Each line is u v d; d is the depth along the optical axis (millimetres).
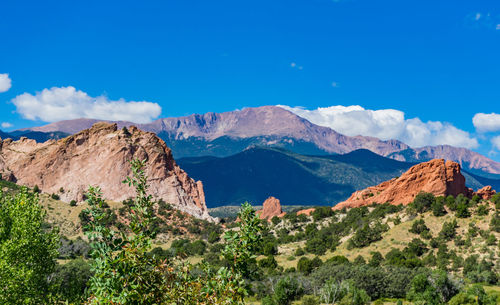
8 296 23672
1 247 24531
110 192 166750
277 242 150625
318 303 75375
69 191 164875
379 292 83188
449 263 100062
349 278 86188
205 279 12547
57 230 29375
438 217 126625
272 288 80875
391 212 148625
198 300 11953
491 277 86375
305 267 104250
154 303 11523
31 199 27438
